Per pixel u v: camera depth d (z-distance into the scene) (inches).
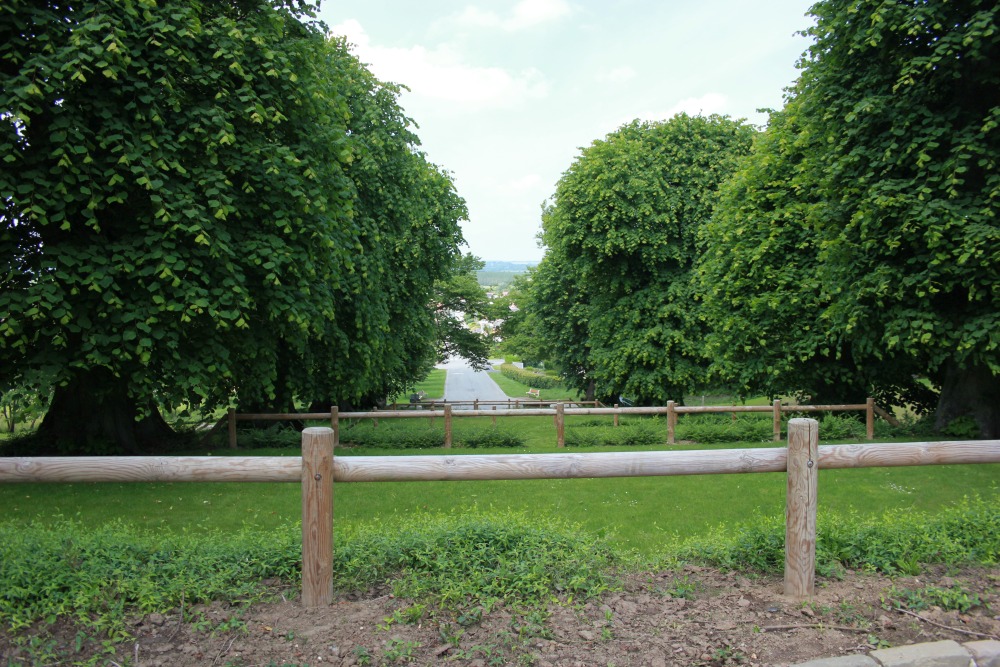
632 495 333.1
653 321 820.6
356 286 528.7
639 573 161.9
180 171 293.4
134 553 161.6
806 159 473.7
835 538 173.6
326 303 397.7
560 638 128.6
